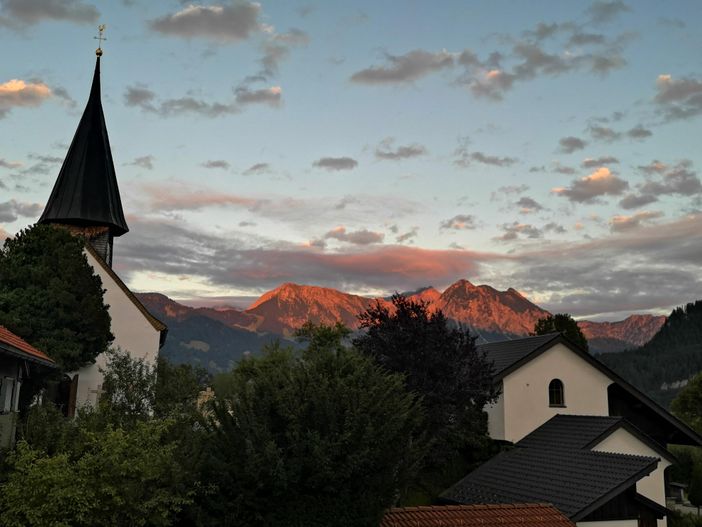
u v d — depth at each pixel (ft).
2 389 63.36
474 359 95.76
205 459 55.62
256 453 52.95
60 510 47.29
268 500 53.93
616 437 87.97
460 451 98.84
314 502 54.34
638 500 72.54
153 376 77.77
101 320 102.83
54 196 142.82
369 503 55.11
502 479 83.71
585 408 106.01
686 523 88.84
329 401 55.67
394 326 93.61
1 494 49.47
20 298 96.48
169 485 53.16
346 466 53.67
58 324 98.22
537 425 102.83
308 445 54.03
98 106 148.05
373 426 55.62
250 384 62.49
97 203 142.31
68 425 57.72
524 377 104.01
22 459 48.85
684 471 131.64
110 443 50.47
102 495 48.83
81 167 143.43
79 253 105.81
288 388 56.13
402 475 58.13
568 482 74.95
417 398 87.71
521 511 63.31
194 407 68.64
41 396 86.74
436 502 87.81
